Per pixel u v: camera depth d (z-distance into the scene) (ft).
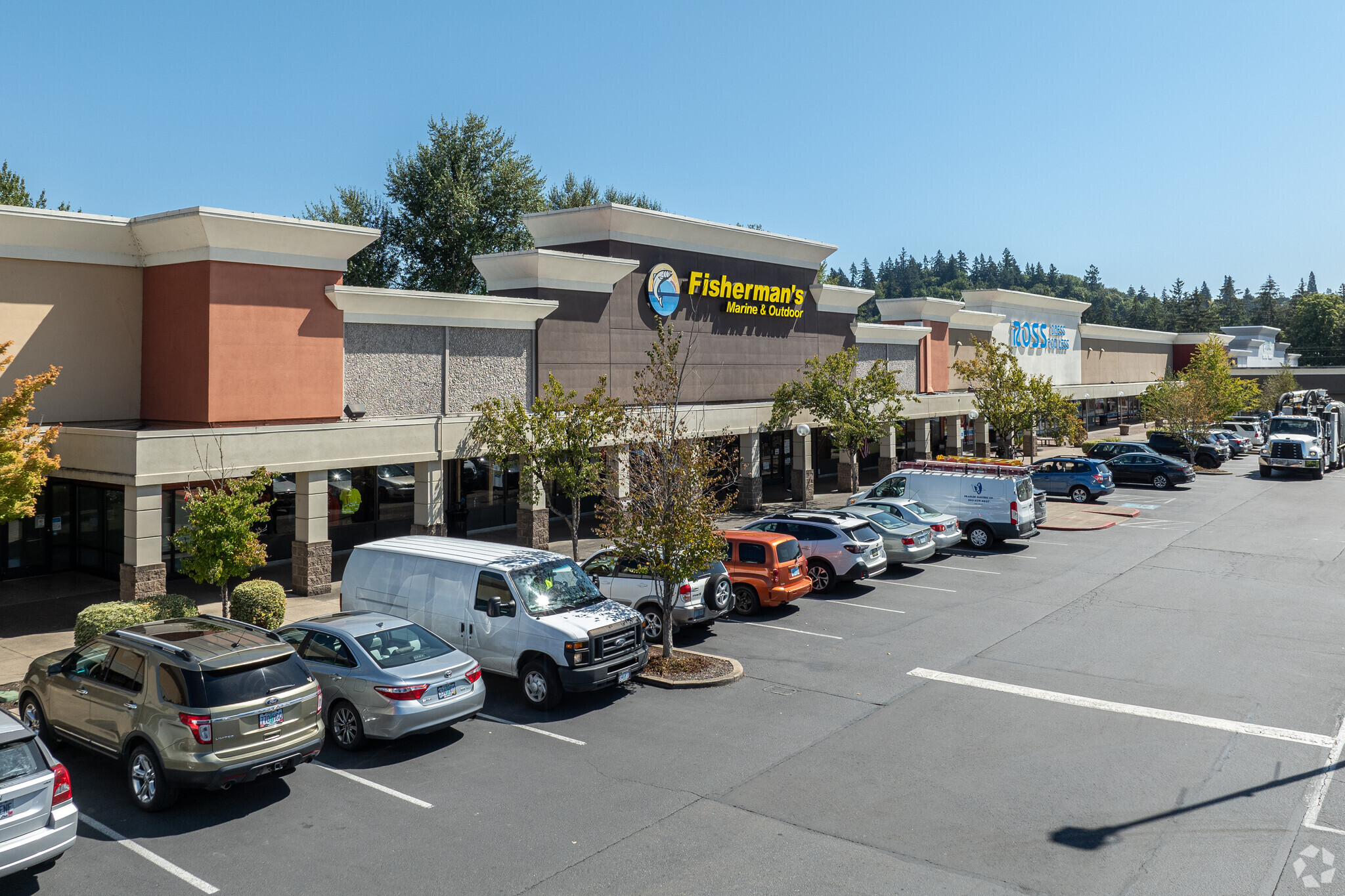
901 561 79.71
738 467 114.73
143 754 35.12
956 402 156.15
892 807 35.12
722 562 65.62
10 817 27.35
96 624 51.83
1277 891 28.89
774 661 55.26
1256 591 71.87
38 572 78.18
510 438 79.66
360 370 80.28
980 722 44.24
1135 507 120.37
